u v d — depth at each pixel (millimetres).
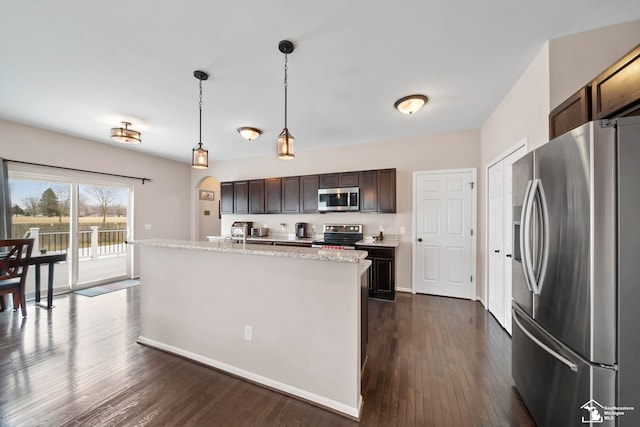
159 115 3188
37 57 2008
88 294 3863
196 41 1830
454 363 2074
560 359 1208
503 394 1710
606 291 1047
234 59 2047
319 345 1660
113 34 1755
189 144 4504
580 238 1120
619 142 1037
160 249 2289
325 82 2404
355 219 4469
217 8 1529
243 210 5180
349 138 4145
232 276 1962
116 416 1514
